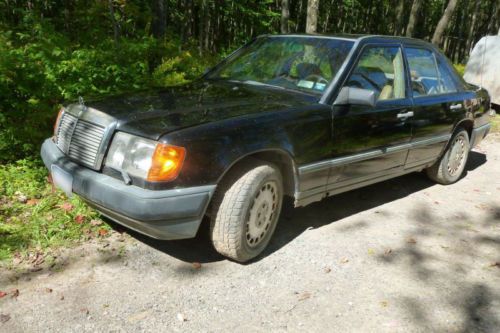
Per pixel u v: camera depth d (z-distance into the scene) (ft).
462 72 42.04
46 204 13.10
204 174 9.88
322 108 12.28
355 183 14.06
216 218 10.64
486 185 19.69
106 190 9.81
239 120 10.64
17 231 11.80
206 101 11.82
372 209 15.87
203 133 9.93
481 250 13.48
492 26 91.25
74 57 18.49
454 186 19.21
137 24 31.58
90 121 10.66
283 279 10.96
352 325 9.50
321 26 102.83
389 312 10.05
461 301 10.74
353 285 10.98
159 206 9.45
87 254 11.22
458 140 18.76
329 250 12.59
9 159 15.80
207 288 10.33
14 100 16.15
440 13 126.31
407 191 18.08
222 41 79.10
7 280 9.98
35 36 19.81
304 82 13.32
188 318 9.27
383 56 14.55
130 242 11.94
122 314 9.20
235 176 10.72
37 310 9.10
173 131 9.73
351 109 12.98
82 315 9.06
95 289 9.93
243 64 14.93
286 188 12.34
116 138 10.19
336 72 13.09
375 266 11.98
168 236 10.09
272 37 15.52
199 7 72.38
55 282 10.05
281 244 12.69
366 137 13.55
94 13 25.96
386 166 14.92
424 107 15.75
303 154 11.82
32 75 16.26
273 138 11.02
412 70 15.76
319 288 10.71
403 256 12.69
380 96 14.17
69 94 16.75
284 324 9.34
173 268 11.02
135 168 9.75
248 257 11.35
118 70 18.58
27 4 37.42
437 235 14.26
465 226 15.14
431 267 12.21
